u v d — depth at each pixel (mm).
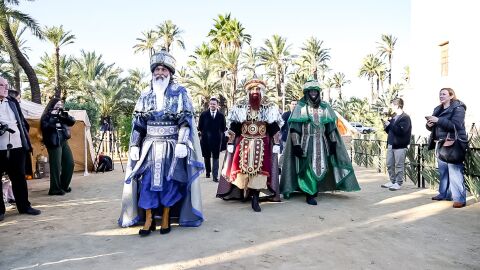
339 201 6527
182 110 4664
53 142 7246
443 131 6086
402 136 7594
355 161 12508
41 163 10258
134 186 4930
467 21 11484
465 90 11445
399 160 7672
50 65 38188
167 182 4656
